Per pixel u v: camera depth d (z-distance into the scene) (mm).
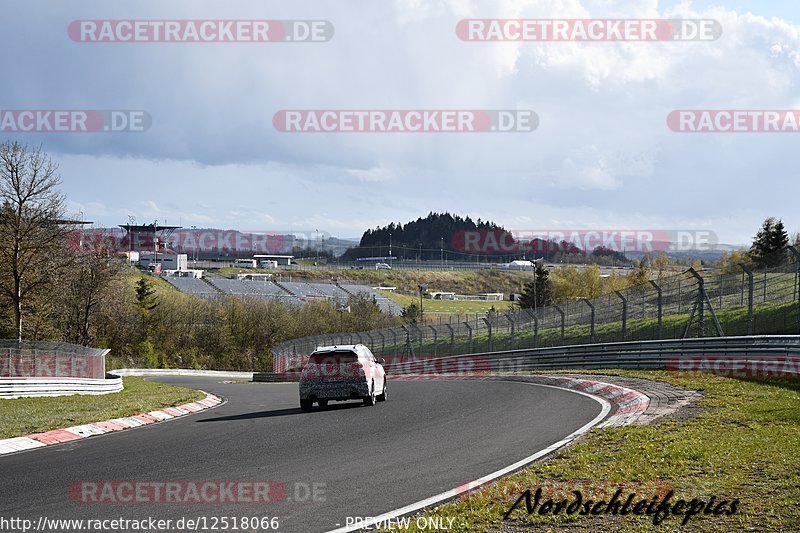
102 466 11336
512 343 45812
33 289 52562
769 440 10820
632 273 100062
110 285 69938
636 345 30469
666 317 39688
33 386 27938
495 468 10438
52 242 51062
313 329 106500
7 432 15242
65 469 11109
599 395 20844
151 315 94250
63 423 16953
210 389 38875
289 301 117938
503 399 20875
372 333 63219
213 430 16172
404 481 9734
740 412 14188
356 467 10828
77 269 61656
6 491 9461
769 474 8703
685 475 8969
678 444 10867
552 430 14016
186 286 121375
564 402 19234
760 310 34625
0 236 49312
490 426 15039
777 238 76938
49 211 49750
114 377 44938
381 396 23312
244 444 13562
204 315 102250
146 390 34469
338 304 112500
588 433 13000
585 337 44531
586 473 9422
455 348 56875
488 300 148625
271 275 160625
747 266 37188
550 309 45906
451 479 9781
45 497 9078
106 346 85062
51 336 61688
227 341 102125
